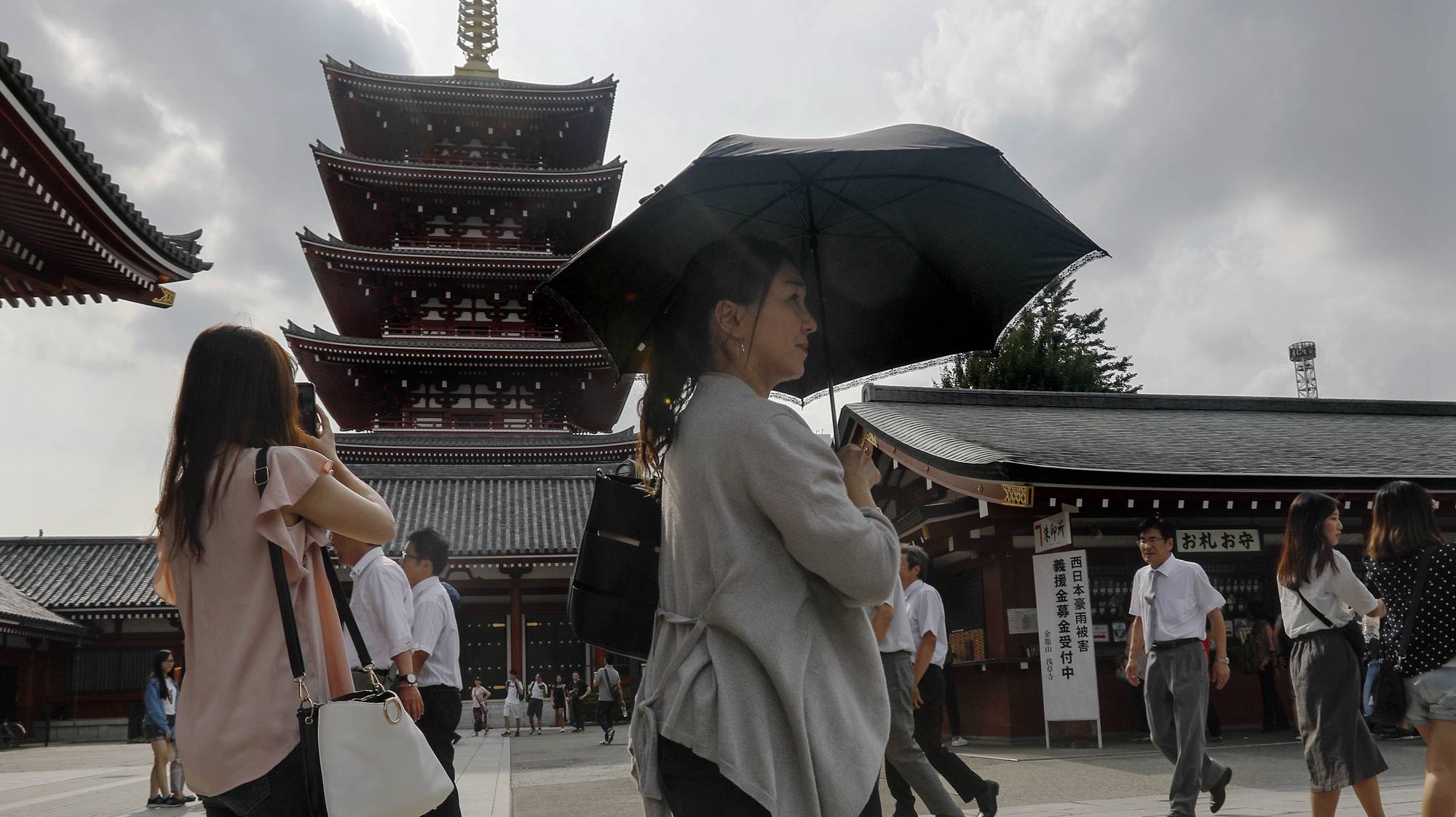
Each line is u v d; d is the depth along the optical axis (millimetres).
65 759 18688
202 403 1876
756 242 1840
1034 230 2213
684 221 2143
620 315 2203
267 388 1935
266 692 1709
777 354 1821
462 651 27359
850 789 1492
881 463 15039
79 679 26766
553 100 33219
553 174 32375
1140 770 8414
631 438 32438
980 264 2365
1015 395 16703
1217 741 11062
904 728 5145
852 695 1587
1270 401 17625
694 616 1589
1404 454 13531
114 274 11164
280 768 1682
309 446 2045
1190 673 5586
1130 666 6062
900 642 5223
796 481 1513
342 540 4570
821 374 2680
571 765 12406
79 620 26891
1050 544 11352
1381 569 3746
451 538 27234
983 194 2154
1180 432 14914
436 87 32375
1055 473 10758
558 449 32281
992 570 12156
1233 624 12242
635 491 1924
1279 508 11891
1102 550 12125
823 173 2154
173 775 9758
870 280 2455
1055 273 2291
